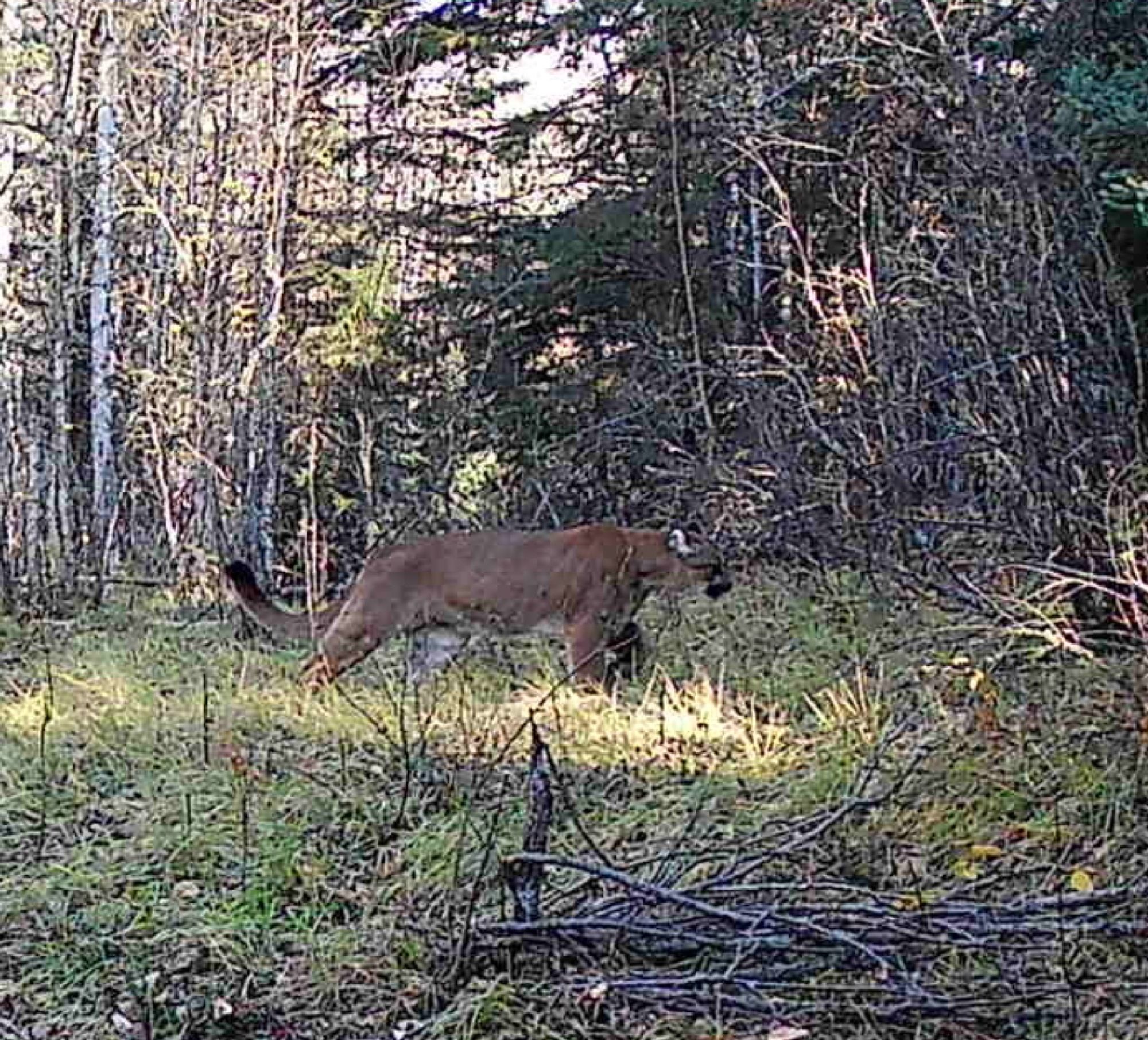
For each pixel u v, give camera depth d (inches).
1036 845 213.6
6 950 201.3
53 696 336.2
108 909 212.8
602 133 647.8
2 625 477.7
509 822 238.5
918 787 231.6
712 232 608.1
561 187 678.5
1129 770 223.8
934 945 177.9
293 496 625.6
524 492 581.3
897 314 366.6
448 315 660.7
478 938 182.5
